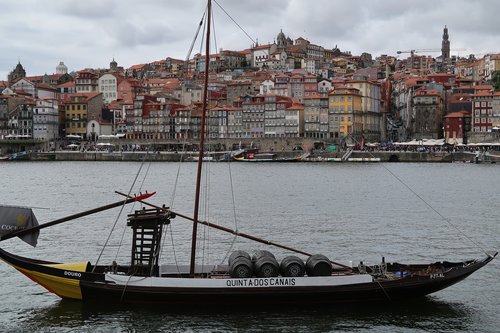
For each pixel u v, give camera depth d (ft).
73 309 159.12
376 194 437.99
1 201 406.82
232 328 149.18
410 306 163.84
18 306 163.94
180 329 148.56
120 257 225.35
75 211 352.90
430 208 357.41
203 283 157.89
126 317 154.61
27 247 238.68
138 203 383.24
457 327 151.94
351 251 233.76
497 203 382.63
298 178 585.22
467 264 171.83
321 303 161.99
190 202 390.63
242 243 248.32
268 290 158.61
